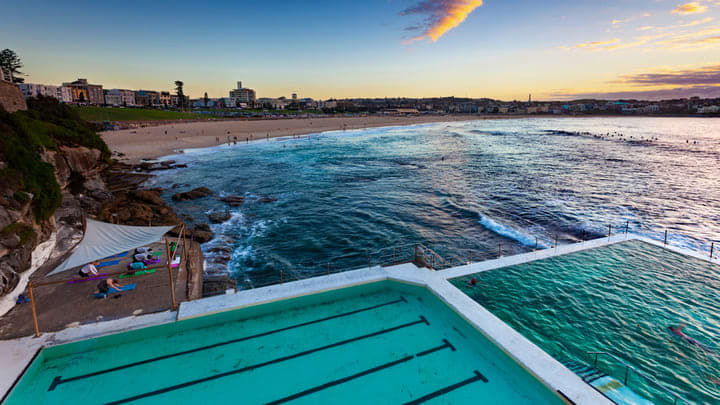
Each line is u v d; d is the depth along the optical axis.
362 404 7.02
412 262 13.02
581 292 11.73
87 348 8.63
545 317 10.41
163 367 8.05
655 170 44.56
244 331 9.40
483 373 7.90
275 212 27.50
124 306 10.25
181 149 64.12
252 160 53.53
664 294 11.72
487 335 8.63
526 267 13.26
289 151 63.88
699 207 28.05
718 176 40.38
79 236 16.20
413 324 9.70
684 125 161.75
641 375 7.81
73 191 27.78
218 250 19.23
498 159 55.28
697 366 8.52
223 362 8.23
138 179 38.28
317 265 18.36
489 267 13.13
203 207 28.33
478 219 25.42
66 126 33.44
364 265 18.36
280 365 8.12
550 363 7.64
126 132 76.12
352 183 38.28
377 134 101.69
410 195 32.94
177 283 11.88
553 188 35.09
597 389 7.45
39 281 11.83
